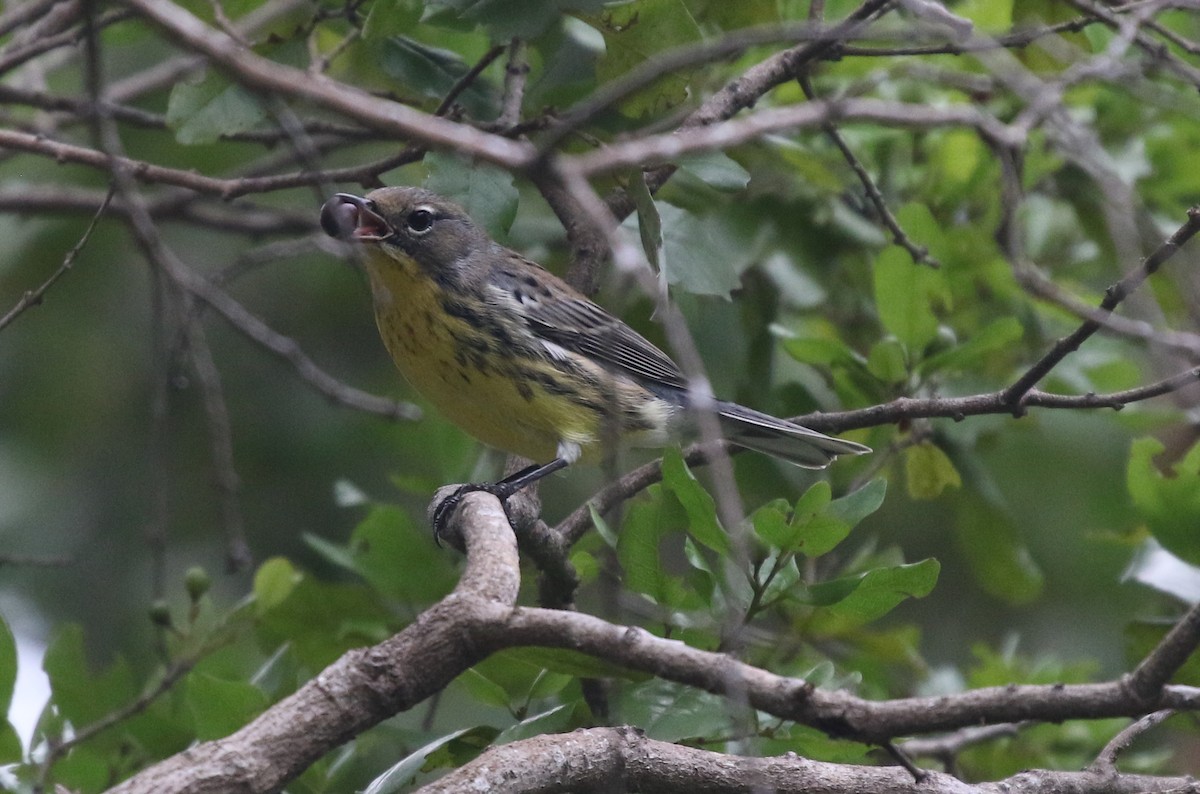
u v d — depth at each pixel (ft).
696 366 19.71
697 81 39.70
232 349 54.08
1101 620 51.34
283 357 39.55
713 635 27.20
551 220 45.37
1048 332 43.14
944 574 53.72
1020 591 40.83
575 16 30.83
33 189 44.57
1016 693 22.80
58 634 33.35
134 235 42.55
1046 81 34.40
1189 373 29.30
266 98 25.70
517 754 22.41
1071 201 43.27
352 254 36.09
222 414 35.91
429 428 40.52
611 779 22.91
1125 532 35.45
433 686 22.07
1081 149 33.04
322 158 44.75
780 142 37.01
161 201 46.06
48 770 29.09
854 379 36.86
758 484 39.86
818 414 34.06
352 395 40.04
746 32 25.90
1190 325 39.70
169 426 53.36
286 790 28.96
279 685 32.42
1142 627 32.73
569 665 23.70
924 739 35.63
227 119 32.73
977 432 38.96
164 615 33.63
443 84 36.35
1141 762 35.60
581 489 51.98
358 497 36.09
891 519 53.72
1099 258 44.75
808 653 35.06
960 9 42.22
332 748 21.61
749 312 41.14
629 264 18.69
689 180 40.86
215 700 28.99
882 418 32.89
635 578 27.09
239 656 36.42
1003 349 40.52
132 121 39.24
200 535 52.60
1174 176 43.62
